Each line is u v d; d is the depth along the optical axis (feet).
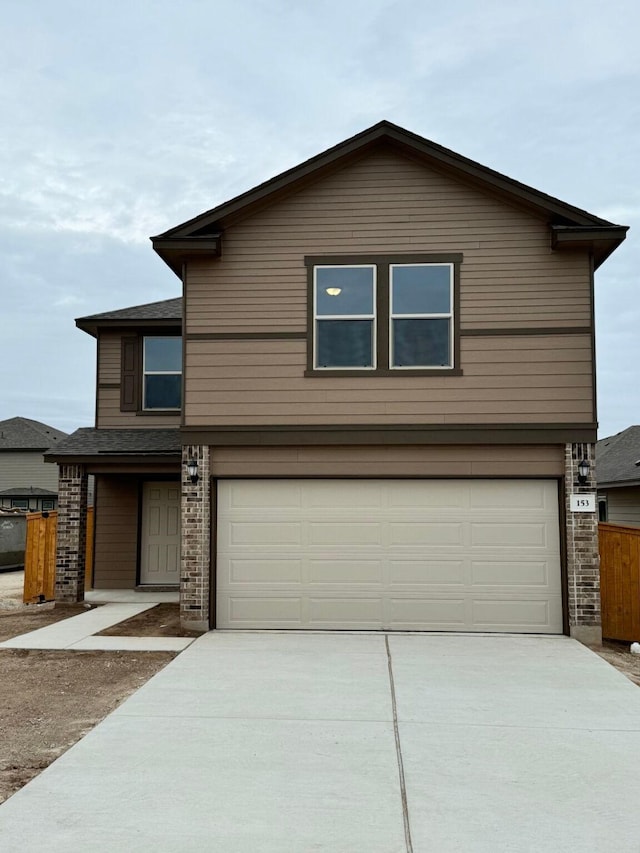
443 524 33.12
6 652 28.76
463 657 27.63
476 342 33.22
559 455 32.83
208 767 16.28
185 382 33.99
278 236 34.42
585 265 33.19
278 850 12.44
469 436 32.71
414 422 33.01
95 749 17.40
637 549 33.27
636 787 15.42
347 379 33.45
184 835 12.96
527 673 25.21
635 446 69.21
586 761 16.94
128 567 48.03
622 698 22.24
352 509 33.47
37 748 17.72
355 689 22.86
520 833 13.15
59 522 42.24
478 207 33.83
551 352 32.91
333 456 33.58
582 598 31.60
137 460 41.73
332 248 34.19
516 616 32.55
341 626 33.04
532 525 32.89
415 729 19.11
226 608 33.45
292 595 33.30
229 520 33.81
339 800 14.53
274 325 34.01
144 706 20.97
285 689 22.82
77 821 13.51
